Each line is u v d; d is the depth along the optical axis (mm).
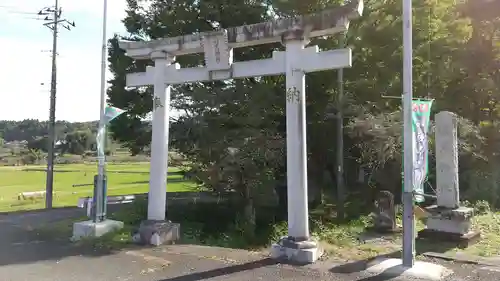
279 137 12812
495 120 17594
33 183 35625
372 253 8219
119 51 15406
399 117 12336
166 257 7691
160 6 14430
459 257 7754
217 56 8258
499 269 6863
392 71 13570
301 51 7445
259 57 13836
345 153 15703
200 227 12656
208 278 6398
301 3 12977
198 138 12805
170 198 17922
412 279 6262
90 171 48312
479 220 11688
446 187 9602
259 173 12508
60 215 14297
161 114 8992
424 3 13570
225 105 12648
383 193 11086
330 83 13859
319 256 7594
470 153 14945
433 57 14883
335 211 13781
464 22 15984
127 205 16078
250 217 13289
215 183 12883
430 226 9562
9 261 7523
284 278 6344
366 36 13281
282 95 13094
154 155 9016
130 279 6426
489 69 17734
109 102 15281
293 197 7441
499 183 15875
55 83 20125
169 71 8922
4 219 13203
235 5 13297
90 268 7031
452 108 16609
